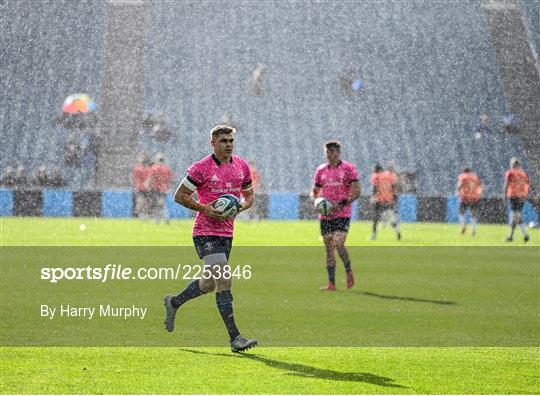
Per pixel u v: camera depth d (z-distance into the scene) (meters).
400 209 136.12
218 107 187.00
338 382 24.91
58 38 187.62
